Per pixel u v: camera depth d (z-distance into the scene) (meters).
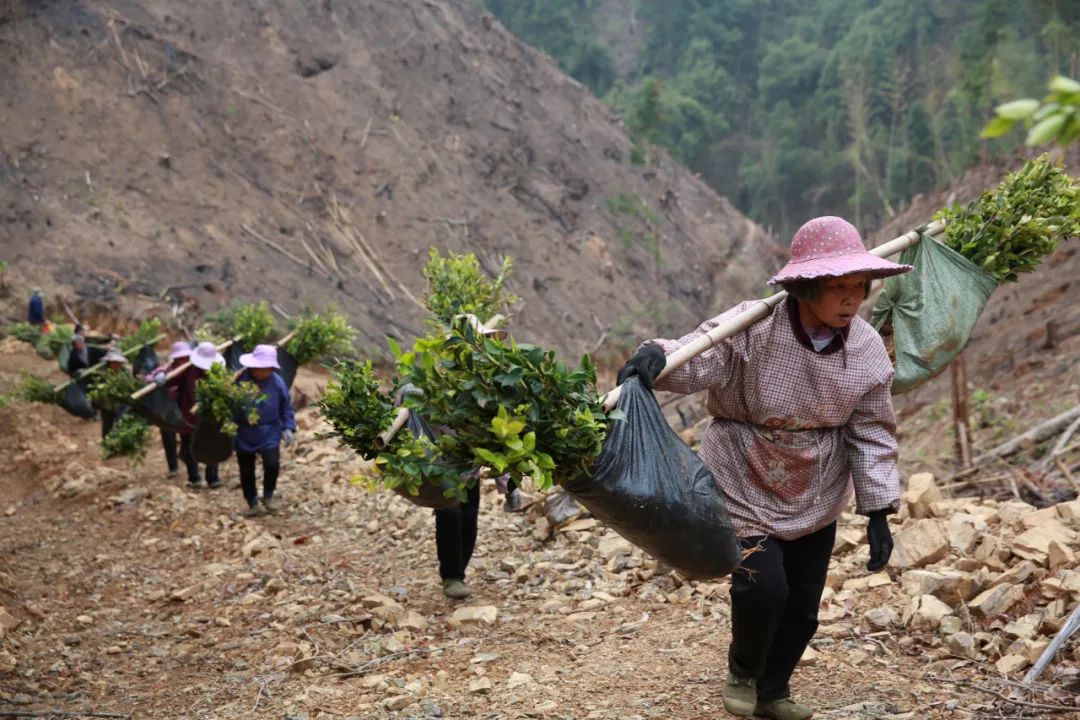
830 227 3.48
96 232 26.91
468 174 39.47
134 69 32.44
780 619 3.83
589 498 3.31
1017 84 43.69
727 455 3.71
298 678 4.94
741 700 3.84
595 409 3.18
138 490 9.85
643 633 5.06
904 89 75.69
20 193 26.78
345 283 30.89
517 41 50.22
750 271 48.94
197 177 30.88
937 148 62.16
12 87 29.50
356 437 4.14
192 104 32.97
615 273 41.03
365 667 4.98
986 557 5.11
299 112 35.84
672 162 54.00
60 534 8.94
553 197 42.00
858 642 4.59
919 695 3.99
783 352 3.54
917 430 12.25
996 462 9.48
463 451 3.20
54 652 5.77
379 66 40.41
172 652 5.68
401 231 34.56
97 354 14.62
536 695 4.33
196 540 8.20
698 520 3.36
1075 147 17.83
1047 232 3.87
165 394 9.37
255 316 10.15
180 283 26.80
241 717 4.42
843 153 78.88
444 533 5.96
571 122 48.00
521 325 34.69
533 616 5.59
